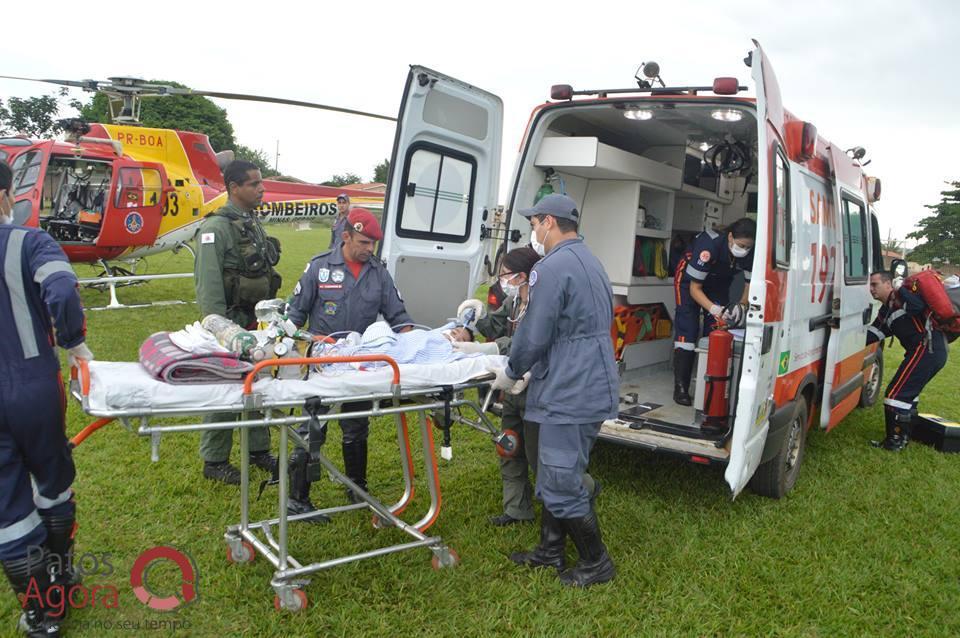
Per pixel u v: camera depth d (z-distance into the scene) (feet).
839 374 16.99
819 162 15.37
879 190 21.08
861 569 11.54
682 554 11.63
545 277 9.66
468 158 14.98
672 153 18.81
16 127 149.69
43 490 8.54
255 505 12.51
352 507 11.44
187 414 8.07
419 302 14.39
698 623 9.72
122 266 51.31
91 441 15.31
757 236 11.53
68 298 7.69
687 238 20.95
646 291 18.13
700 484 14.93
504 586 10.36
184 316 31.73
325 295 11.79
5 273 7.72
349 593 9.93
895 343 40.65
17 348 7.83
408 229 13.96
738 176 20.97
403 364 9.82
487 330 12.75
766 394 12.26
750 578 11.09
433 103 13.69
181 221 36.76
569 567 11.09
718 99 13.07
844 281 16.72
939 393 26.91
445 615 9.59
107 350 23.48
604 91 14.46
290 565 10.11
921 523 13.61
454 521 12.51
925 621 10.19
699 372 14.49
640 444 12.69
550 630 9.38
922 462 17.62
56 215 34.19
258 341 9.18
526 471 12.47
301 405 8.73
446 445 9.87
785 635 9.68
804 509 13.88
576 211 10.47
